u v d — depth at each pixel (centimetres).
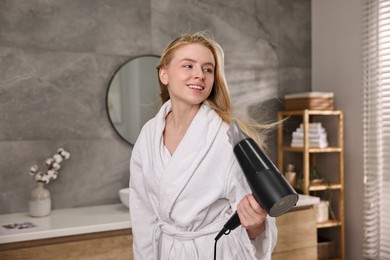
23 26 269
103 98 292
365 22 320
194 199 114
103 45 291
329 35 353
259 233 102
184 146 115
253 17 346
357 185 331
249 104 344
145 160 127
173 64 114
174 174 115
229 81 336
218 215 118
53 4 276
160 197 118
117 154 297
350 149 337
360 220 329
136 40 301
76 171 285
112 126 294
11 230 215
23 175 271
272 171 76
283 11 359
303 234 285
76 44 283
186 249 117
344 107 341
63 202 281
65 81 280
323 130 330
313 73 371
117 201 297
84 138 287
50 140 277
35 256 211
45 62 275
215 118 116
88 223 231
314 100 324
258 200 77
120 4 295
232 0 336
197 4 322
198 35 117
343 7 339
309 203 286
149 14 305
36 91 273
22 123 270
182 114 120
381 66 310
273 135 353
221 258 115
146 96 303
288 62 362
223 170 111
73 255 220
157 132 125
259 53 348
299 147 325
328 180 357
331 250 331
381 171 313
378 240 314
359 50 326
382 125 311
